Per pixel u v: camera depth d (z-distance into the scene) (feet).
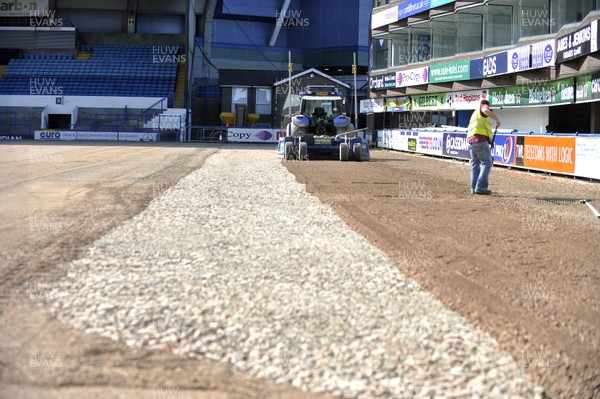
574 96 85.97
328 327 15.65
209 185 46.57
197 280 19.47
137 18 197.77
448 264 22.39
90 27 196.03
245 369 13.15
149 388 12.09
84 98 166.91
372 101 151.84
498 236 28.22
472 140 45.01
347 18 213.05
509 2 103.50
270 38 223.10
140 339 14.44
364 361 13.74
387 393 12.39
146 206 34.81
